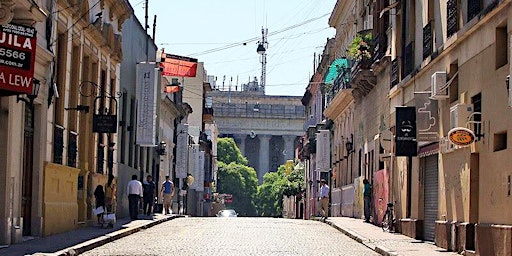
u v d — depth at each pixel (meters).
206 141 84.62
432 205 25.03
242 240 24.78
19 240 20.83
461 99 21.23
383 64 34.12
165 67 52.44
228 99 149.38
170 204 44.25
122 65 36.22
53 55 22.64
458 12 21.75
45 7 22.28
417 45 27.66
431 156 25.25
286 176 101.81
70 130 26.56
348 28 53.62
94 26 28.12
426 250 21.55
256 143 151.38
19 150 20.81
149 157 46.38
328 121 60.84
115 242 23.44
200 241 24.02
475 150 19.81
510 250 16.64
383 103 35.06
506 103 17.42
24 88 17.73
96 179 30.16
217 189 124.19
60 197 24.66
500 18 17.81
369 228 32.38
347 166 50.22
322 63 68.12
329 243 25.17
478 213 19.75
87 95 28.25
